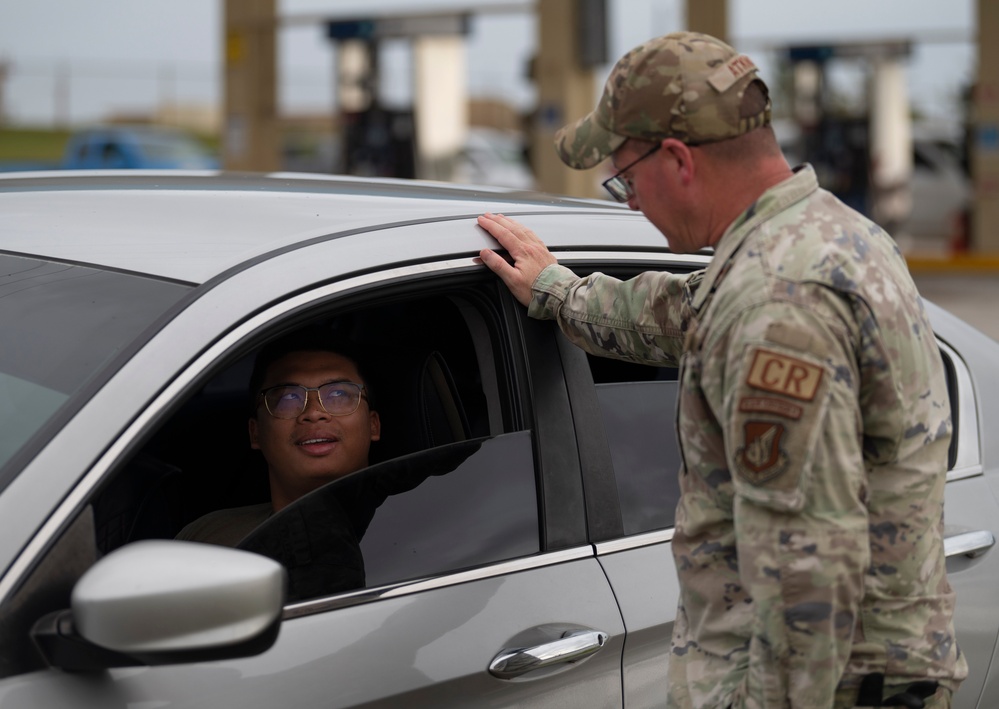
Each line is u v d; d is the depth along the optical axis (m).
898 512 2.07
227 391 3.26
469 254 2.57
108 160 26.61
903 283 2.06
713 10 18.27
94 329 2.14
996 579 3.11
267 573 1.80
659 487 2.74
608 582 2.53
